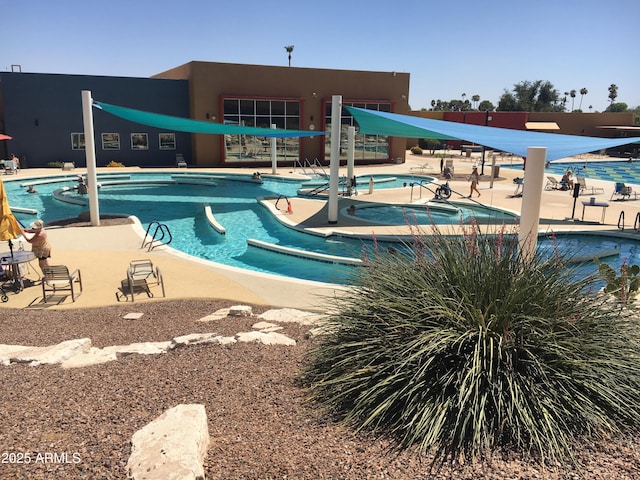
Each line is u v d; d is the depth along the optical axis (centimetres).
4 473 323
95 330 769
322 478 330
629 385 403
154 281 1070
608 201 2272
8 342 711
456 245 523
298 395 458
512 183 2964
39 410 420
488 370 398
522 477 331
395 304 457
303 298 970
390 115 1794
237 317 823
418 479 330
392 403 408
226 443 374
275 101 3672
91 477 317
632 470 337
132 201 2362
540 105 9331
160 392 462
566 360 396
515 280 448
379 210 2134
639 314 470
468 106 10800
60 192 2577
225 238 1645
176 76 3934
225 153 3644
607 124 5750
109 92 3419
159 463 319
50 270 929
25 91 3241
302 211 1978
